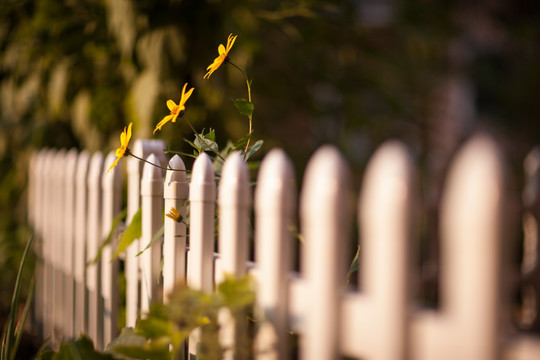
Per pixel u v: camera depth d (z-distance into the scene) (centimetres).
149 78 336
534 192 129
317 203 107
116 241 239
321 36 495
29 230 383
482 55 1041
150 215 194
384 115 583
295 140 531
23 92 399
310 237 111
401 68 618
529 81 952
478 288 87
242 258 133
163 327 130
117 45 364
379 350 99
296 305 116
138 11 332
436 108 721
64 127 411
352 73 530
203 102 359
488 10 992
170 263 175
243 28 402
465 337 89
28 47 383
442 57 737
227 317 138
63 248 313
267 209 119
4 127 413
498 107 991
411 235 95
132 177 219
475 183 87
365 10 761
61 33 374
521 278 128
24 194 411
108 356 166
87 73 381
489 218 86
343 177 106
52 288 333
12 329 208
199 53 357
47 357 186
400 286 95
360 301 103
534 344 84
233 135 384
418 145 648
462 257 90
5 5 370
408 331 96
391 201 95
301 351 125
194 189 154
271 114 489
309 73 507
